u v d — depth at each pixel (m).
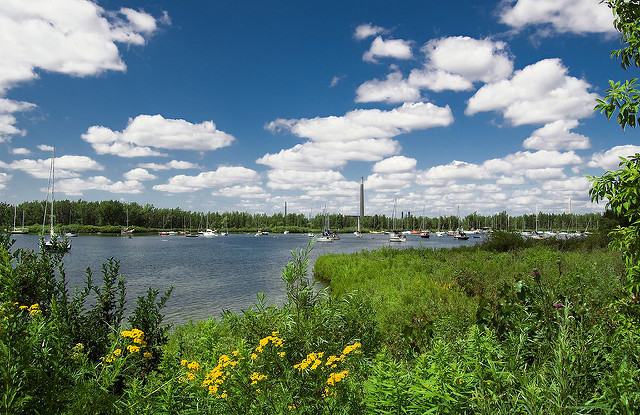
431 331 4.45
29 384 2.21
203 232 158.75
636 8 3.29
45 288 3.83
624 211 3.49
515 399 2.27
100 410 2.35
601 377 2.50
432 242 94.25
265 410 2.77
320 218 187.00
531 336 3.53
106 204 143.62
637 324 3.12
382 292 13.11
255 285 23.98
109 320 4.23
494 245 28.31
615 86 3.31
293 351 3.29
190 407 2.79
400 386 2.56
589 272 7.05
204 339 4.07
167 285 24.03
